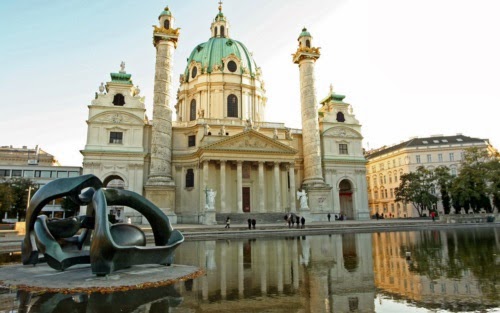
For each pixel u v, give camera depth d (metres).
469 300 7.71
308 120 55.44
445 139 82.12
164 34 49.44
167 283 10.01
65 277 10.59
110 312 7.23
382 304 7.56
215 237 28.39
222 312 7.21
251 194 54.31
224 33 72.00
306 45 57.03
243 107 61.59
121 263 11.12
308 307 7.48
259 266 13.20
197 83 62.41
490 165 49.75
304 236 28.33
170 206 46.38
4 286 9.56
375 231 33.25
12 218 65.00
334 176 59.72
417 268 12.00
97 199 11.13
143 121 51.44
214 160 50.62
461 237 24.66
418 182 64.38
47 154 92.81
